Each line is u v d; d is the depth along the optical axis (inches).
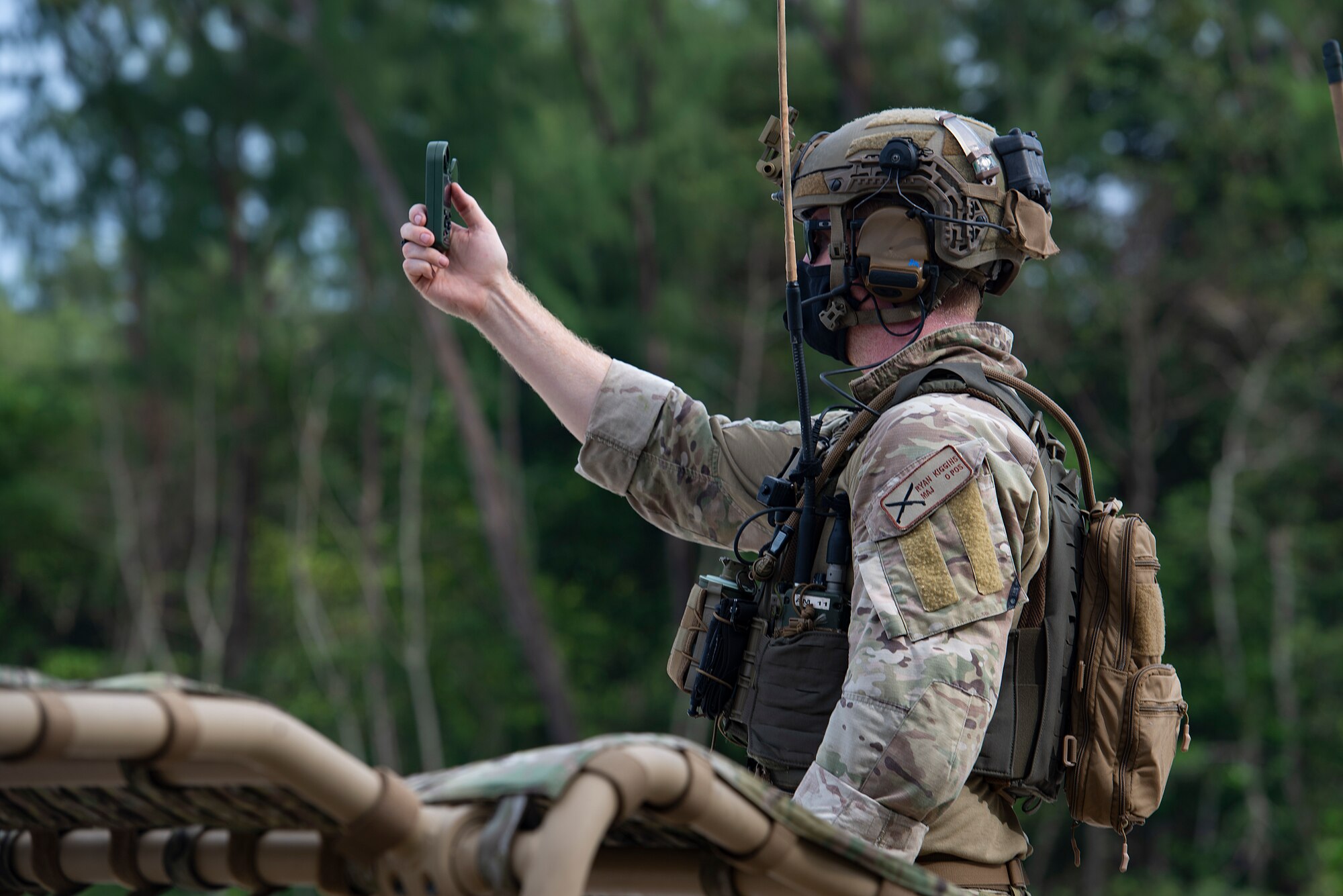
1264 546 1478.8
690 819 72.5
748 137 1610.5
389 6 1398.9
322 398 1711.4
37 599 1876.2
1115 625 136.1
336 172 1438.2
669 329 1502.2
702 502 170.4
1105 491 1496.1
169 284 1652.3
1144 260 1526.8
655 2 1482.5
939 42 1590.8
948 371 142.6
